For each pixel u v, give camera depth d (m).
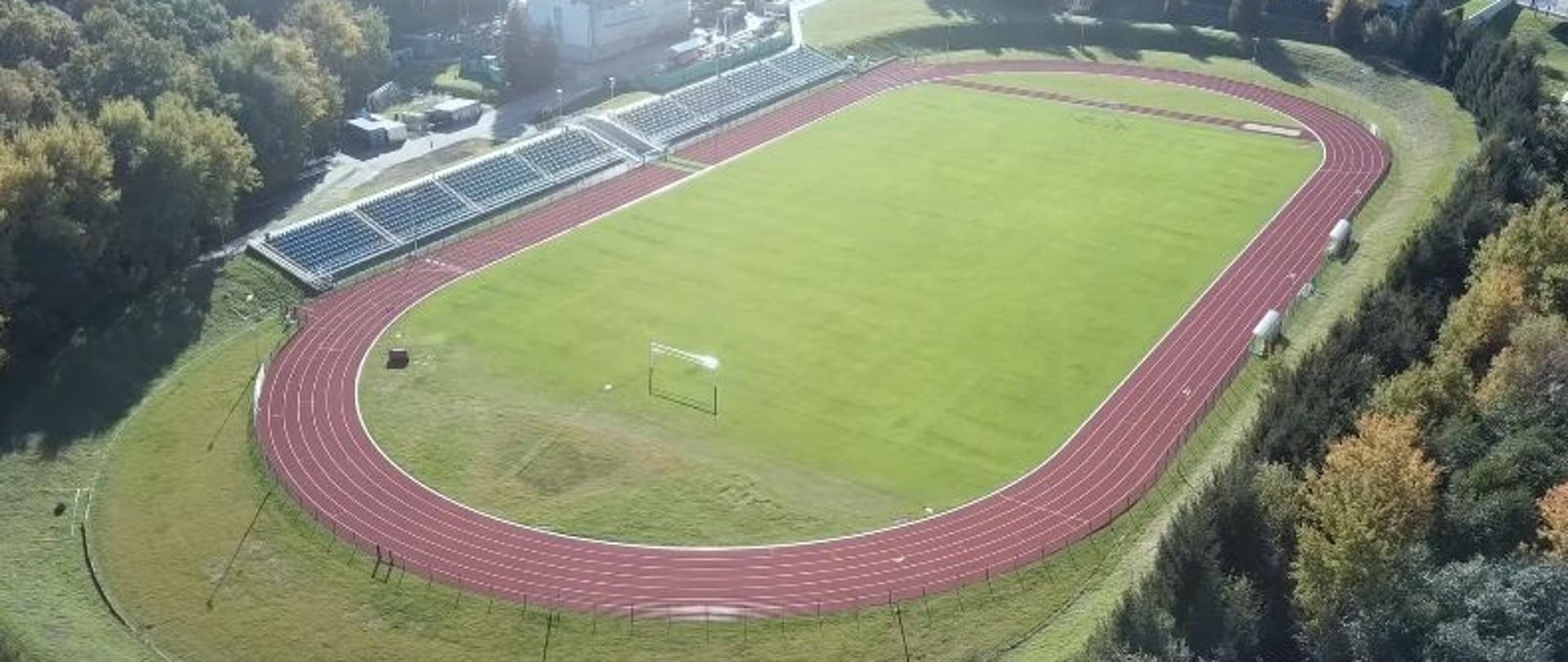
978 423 134.00
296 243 163.88
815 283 161.50
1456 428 111.94
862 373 142.38
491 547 115.81
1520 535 102.06
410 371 141.88
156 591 109.81
